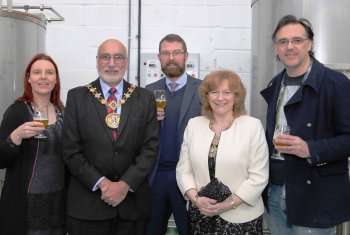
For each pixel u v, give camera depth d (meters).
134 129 1.82
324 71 1.71
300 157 1.69
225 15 3.12
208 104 1.88
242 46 3.13
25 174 1.82
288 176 1.73
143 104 1.88
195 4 3.12
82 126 1.81
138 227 1.89
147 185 1.94
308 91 1.71
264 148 1.78
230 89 1.79
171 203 2.30
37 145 1.85
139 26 3.12
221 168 1.74
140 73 3.10
